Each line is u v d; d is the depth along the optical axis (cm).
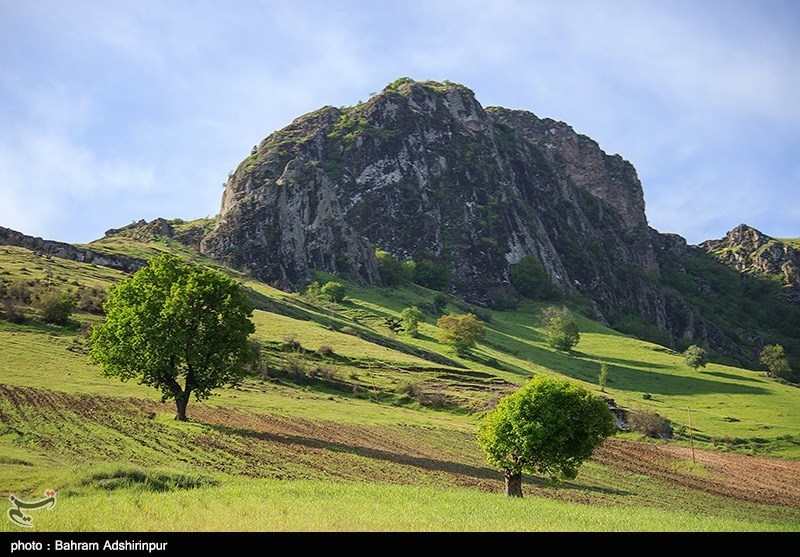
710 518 3656
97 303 12419
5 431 4875
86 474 3312
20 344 9475
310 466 5016
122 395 7588
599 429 4603
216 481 3731
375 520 2712
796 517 5662
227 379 6681
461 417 10075
